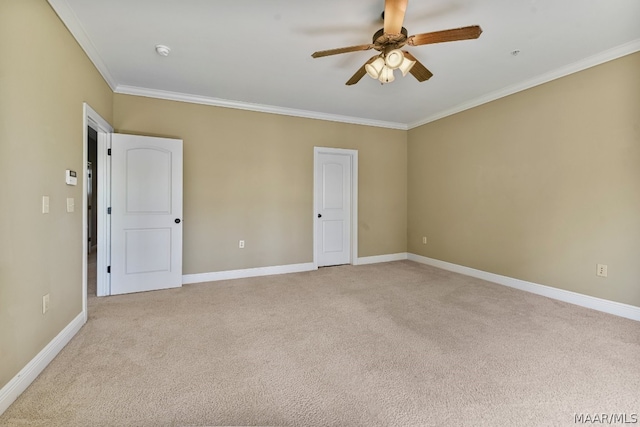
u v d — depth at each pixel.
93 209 6.32
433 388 1.68
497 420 1.43
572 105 3.05
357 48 2.17
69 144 2.28
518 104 3.55
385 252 5.27
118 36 2.51
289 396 1.61
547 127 3.27
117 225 3.38
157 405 1.54
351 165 5.02
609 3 2.08
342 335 2.35
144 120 3.65
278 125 4.40
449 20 2.30
